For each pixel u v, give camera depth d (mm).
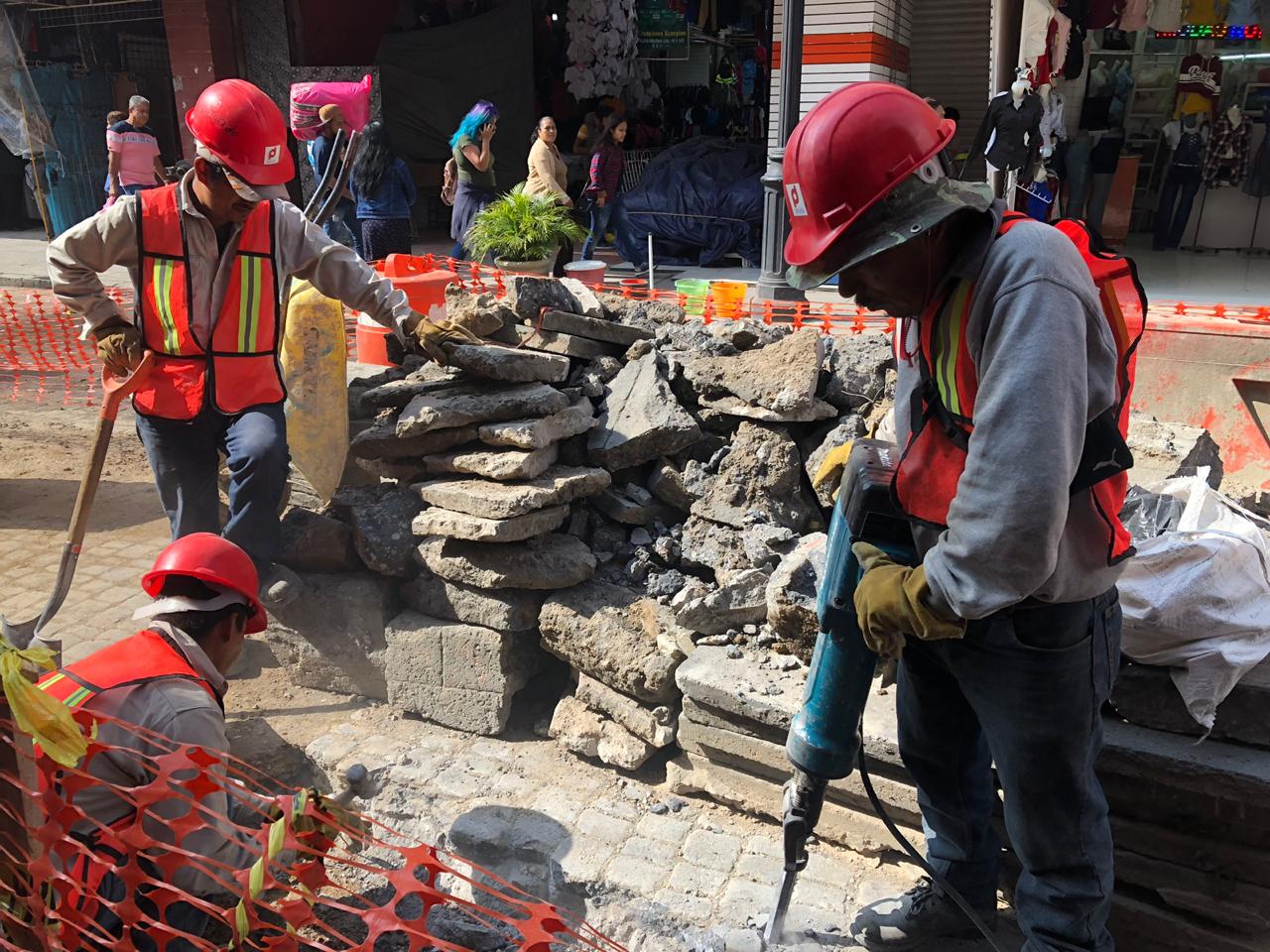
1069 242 1691
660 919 2617
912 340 1962
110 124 10852
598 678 3287
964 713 2297
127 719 2070
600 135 10648
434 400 3648
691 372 3910
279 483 3484
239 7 13141
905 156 1677
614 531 3721
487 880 2877
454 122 13344
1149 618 2404
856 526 2049
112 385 3432
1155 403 5188
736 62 14273
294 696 3738
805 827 2420
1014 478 1555
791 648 3059
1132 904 2502
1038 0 5980
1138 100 12219
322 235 3605
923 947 2555
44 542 4934
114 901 1997
